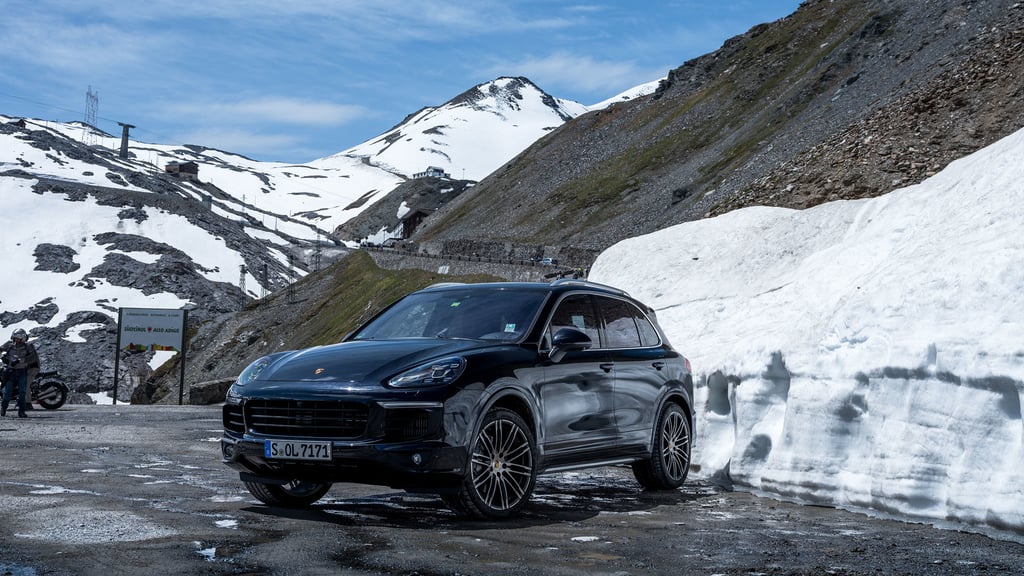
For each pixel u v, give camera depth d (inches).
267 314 5123.0
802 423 296.8
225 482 303.4
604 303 307.1
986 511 223.8
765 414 324.5
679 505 278.5
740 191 2237.9
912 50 3846.0
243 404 241.8
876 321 283.3
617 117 6673.2
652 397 310.0
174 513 224.5
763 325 509.4
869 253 492.1
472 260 3772.1
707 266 685.9
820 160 2060.8
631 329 315.9
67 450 410.9
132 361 5433.1
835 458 281.0
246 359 4662.9
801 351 308.7
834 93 4274.1
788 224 685.3
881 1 5698.8
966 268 267.4
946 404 245.9
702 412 374.9
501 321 273.4
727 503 285.3
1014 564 184.9
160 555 168.7
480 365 242.2
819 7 6250.0
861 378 278.1
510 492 246.2
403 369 235.3
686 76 6633.9
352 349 255.3
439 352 245.6
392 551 181.3
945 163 1702.8
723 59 6510.8
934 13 4215.1
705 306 585.6
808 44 5782.5
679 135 5536.4
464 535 206.5
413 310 291.0
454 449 229.0
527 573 164.1
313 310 4719.5
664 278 697.0
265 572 157.3
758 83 5620.1
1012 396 228.1
